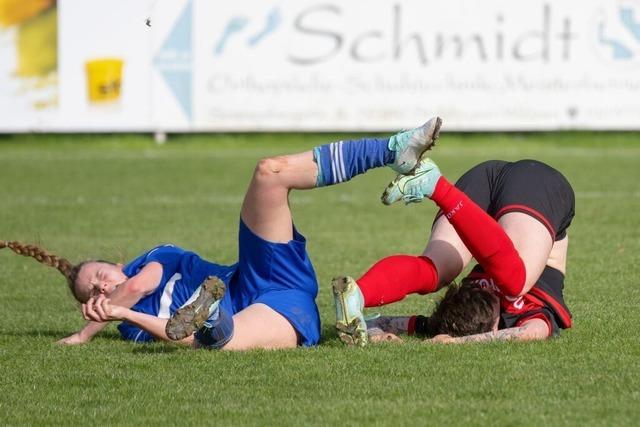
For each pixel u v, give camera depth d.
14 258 32.75
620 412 15.23
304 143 67.69
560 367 17.58
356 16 61.34
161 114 61.44
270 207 19.33
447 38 61.53
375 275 19.53
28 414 15.82
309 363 18.16
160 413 15.70
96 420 15.47
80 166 57.97
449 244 20.66
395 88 61.91
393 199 19.16
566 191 21.05
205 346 19.14
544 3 61.44
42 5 59.97
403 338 20.67
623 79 62.03
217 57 61.34
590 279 27.25
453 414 15.26
